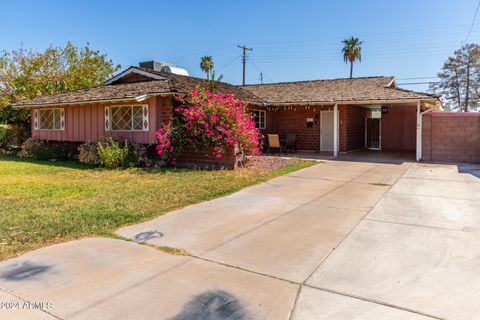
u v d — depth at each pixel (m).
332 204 6.96
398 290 3.45
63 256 4.30
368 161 13.92
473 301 3.23
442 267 3.96
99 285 3.56
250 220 5.88
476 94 45.50
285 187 8.70
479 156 13.48
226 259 4.24
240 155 11.96
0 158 16.11
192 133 11.66
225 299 3.30
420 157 14.08
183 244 4.75
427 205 6.82
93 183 9.30
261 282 3.64
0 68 20.81
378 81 17.56
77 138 15.19
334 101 15.14
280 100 16.94
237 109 11.92
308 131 18.38
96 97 13.56
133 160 12.40
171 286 3.55
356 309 3.12
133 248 4.59
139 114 13.09
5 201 7.12
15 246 4.60
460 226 5.46
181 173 10.80
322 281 3.65
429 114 13.93
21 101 17.55
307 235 5.10
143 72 14.98
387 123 18.86
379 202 7.10
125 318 3.00
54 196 7.65
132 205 6.79
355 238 4.95
